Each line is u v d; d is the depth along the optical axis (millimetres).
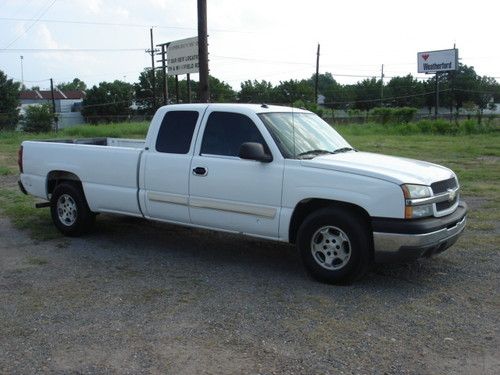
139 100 89375
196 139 6578
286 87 82688
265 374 3930
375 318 4891
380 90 93688
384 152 21156
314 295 5469
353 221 5531
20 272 6324
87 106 86625
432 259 6617
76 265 6586
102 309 5180
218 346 4371
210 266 6500
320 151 6270
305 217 6066
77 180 7824
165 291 5637
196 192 6512
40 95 98250
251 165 6086
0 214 9555
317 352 4254
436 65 57062
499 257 6684
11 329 4750
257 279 5992
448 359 4137
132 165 7086
